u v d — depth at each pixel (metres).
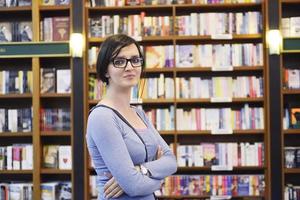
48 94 4.28
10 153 4.31
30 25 4.40
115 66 1.44
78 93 4.17
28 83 4.34
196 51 4.27
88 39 4.31
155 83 4.27
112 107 1.45
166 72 4.42
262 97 4.18
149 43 4.44
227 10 4.49
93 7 4.33
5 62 4.70
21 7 4.37
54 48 4.21
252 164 4.18
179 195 4.14
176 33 4.27
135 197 1.39
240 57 4.24
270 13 4.06
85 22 4.25
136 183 1.35
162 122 4.27
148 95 4.26
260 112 4.21
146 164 1.44
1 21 4.70
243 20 4.25
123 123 1.44
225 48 4.25
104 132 1.37
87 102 4.24
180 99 4.22
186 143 4.52
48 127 4.33
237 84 4.25
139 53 1.50
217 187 4.16
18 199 4.25
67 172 4.24
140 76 1.54
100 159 1.42
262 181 4.15
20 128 4.34
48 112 4.35
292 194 4.07
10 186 4.28
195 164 4.22
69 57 4.38
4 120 4.35
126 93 1.51
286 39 4.06
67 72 4.31
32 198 4.23
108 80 1.49
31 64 4.68
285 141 4.46
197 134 4.37
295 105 4.23
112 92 1.49
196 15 4.27
